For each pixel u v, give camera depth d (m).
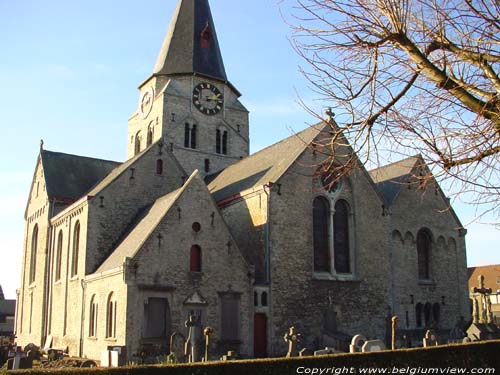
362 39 12.49
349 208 42.22
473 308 53.28
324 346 37.91
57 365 32.19
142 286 32.84
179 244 34.81
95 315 37.16
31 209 55.38
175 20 60.12
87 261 39.47
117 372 18.84
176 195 35.94
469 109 11.87
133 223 40.91
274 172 40.72
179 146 54.88
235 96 61.19
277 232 37.91
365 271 41.47
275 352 36.12
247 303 36.09
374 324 40.94
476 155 11.65
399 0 12.27
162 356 32.22
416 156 13.08
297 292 37.94
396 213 45.34
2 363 35.97
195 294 34.50
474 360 25.02
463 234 49.12
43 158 51.00
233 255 36.41
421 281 45.41
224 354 34.53
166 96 55.22
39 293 49.16
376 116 12.46
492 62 11.56
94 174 52.50
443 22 11.94
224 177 50.31
